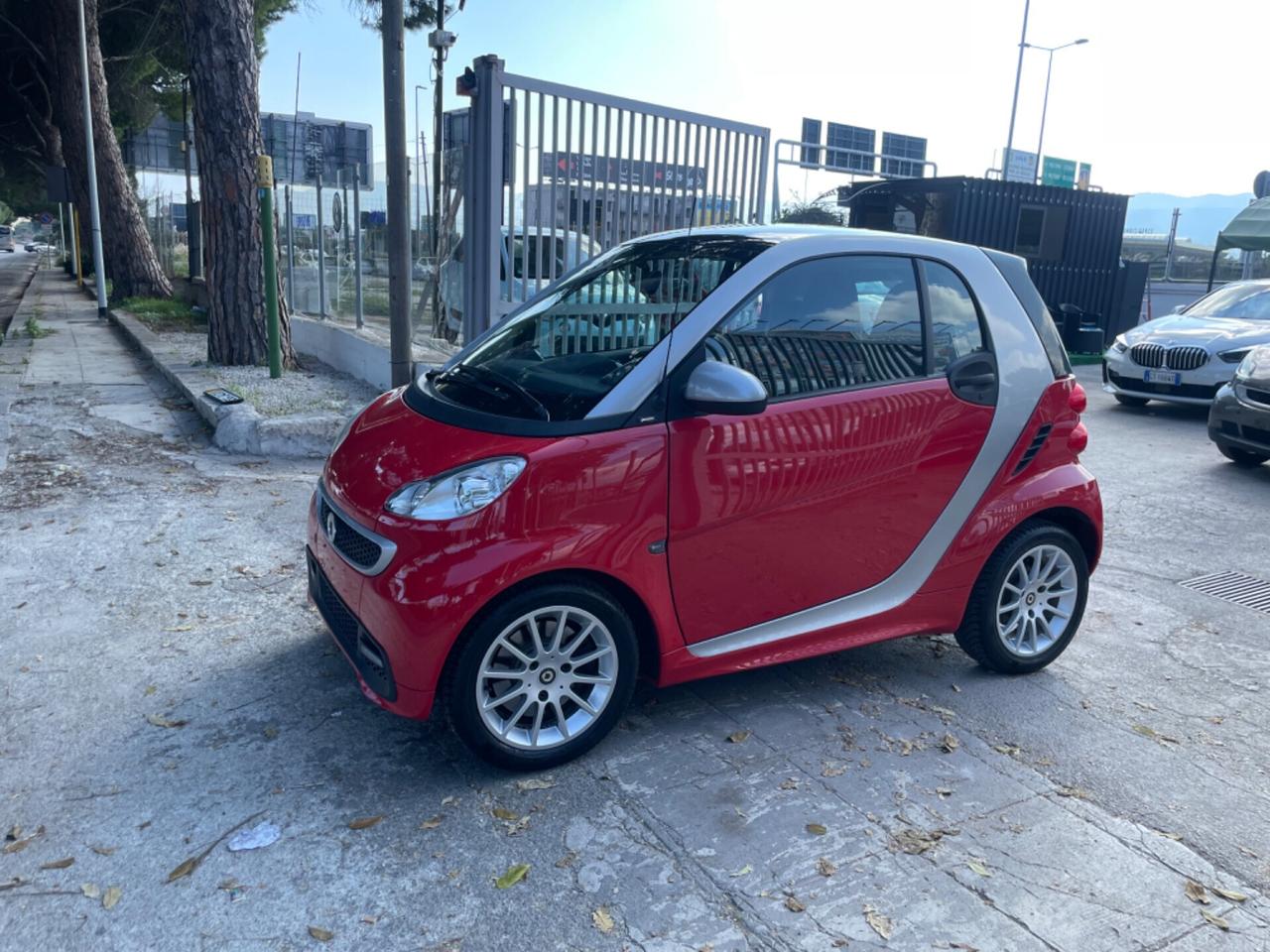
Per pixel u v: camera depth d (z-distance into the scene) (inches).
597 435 128.7
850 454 145.6
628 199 337.4
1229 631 200.2
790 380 142.1
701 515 135.6
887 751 144.6
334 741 141.1
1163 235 1343.5
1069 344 695.1
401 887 111.1
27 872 111.4
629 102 327.6
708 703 157.0
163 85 1232.2
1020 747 147.9
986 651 168.2
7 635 171.6
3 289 1245.1
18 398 379.2
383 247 405.7
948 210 649.6
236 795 127.2
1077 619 176.1
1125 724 157.1
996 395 159.0
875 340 150.0
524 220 312.7
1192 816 131.3
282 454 302.4
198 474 277.9
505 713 133.6
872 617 155.0
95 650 167.2
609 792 130.5
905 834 123.9
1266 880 118.3
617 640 134.3
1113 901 113.1
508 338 163.9
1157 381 451.2
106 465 282.7
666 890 112.0
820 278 147.9
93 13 808.9
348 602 131.6
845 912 109.4
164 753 136.5
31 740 138.6
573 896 110.4
